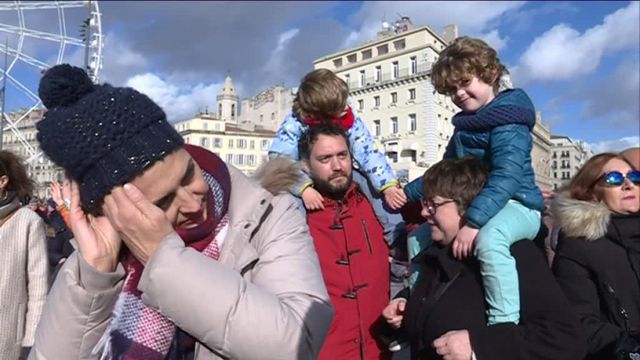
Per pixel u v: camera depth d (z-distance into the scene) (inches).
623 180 103.3
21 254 115.7
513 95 106.0
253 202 56.8
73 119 43.6
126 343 48.4
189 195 48.6
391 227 124.4
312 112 125.0
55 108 45.7
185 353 53.1
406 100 2229.3
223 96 4328.3
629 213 103.3
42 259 120.7
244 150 3206.2
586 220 98.8
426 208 98.1
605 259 96.3
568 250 100.5
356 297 107.6
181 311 45.4
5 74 847.7
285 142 129.3
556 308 79.7
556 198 111.7
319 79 125.7
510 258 83.6
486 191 91.4
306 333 50.2
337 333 105.1
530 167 103.0
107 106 44.1
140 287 46.3
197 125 3196.4
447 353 80.0
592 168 108.3
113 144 43.3
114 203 44.9
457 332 81.7
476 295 86.7
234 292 46.9
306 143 114.8
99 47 867.4
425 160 2121.1
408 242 115.1
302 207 112.8
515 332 78.7
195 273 45.5
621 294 94.0
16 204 118.9
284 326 47.8
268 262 55.3
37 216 122.8
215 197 55.2
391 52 2342.5
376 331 109.3
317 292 54.5
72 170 44.5
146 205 44.9
